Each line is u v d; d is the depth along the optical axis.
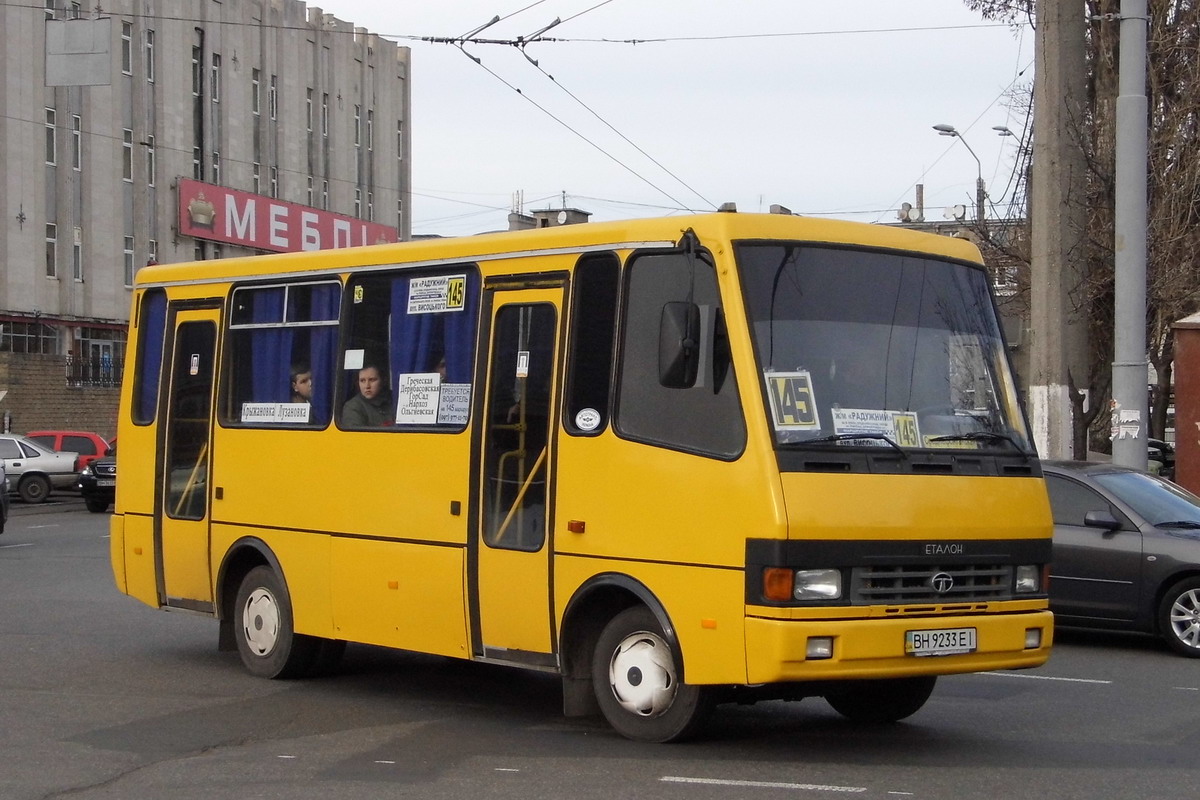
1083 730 9.39
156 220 49.09
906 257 8.87
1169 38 24.75
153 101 49.06
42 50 44.34
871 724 9.61
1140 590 13.13
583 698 8.91
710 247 8.30
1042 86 19.19
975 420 8.69
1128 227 16.89
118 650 12.66
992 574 8.41
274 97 55.50
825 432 8.06
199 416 11.89
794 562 7.73
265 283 11.43
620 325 8.70
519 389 9.26
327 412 10.71
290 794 7.45
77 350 46.34
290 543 10.91
